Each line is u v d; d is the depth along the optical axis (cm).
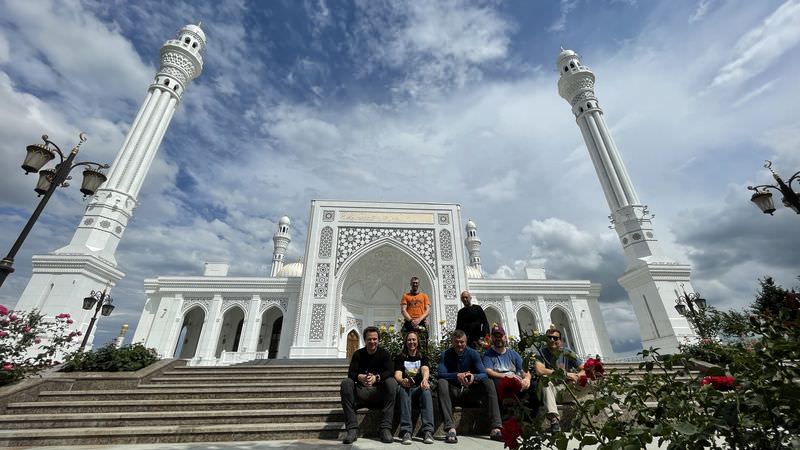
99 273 1733
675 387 226
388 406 510
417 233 2300
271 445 486
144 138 2177
